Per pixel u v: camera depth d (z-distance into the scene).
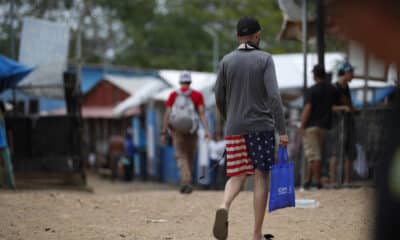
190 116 26.31
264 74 13.83
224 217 13.04
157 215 19.47
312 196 22.88
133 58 96.56
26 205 21.05
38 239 15.41
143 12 102.12
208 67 97.25
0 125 30.16
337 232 16.12
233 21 98.94
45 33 40.03
